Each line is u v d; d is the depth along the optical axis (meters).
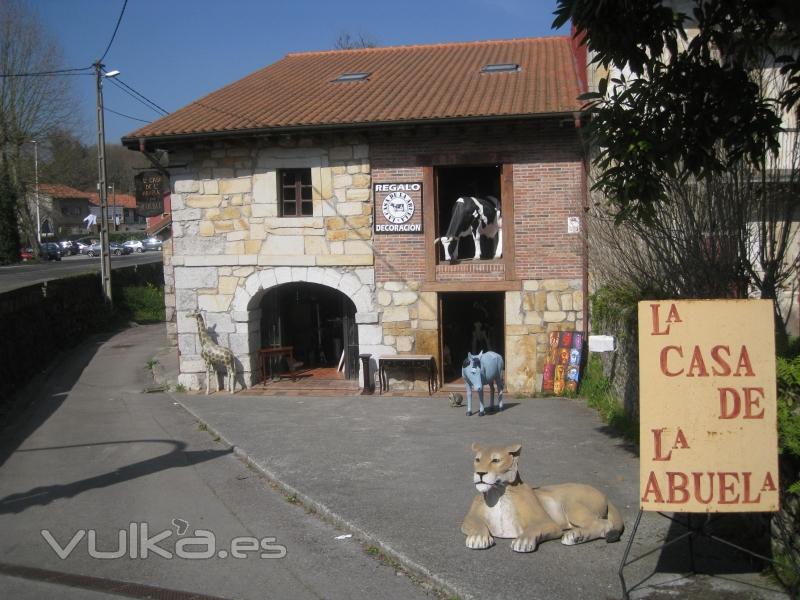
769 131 6.89
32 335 17.22
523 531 6.50
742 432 5.07
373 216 14.71
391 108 14.81
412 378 14.88
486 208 14.72
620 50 6.89
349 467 9.50
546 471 9.03
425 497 8.19
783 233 7.59
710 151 7.48
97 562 6.73
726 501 5.08
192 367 15.44
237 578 6.35
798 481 5.27
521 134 14.16
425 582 6.15
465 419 12.29
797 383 5.44
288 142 14.84
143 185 22.42
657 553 6.27
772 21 7.01
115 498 8.60
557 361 14.09
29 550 7.04
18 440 11.46
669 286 8.93
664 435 5.12
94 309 25.44
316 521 7.77
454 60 19.73
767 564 5.75
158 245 72.62
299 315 17.59
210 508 8.24
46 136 46.25
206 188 15.23
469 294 16.62
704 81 6.84
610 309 12.32
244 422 12.35
